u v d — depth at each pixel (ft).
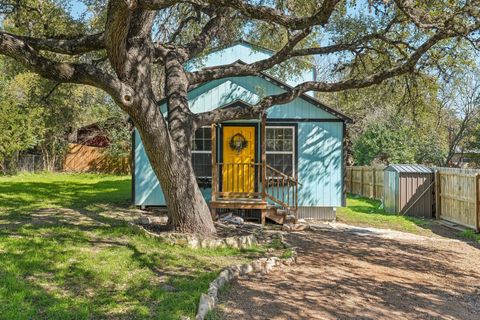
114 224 29.91
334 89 29.30
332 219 39.96
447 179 41.27
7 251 20.20
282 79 42.96
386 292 18.39
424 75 32.96
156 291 15.84
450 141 88.94
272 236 29.14
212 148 35.63
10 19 30.04
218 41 41.16
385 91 40.75
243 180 39.37
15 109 69.97
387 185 48.29
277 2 29.27
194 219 26.27
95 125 97.86
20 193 48.16
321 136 40.01
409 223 39.29
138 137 40.14
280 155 40.04
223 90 40.04
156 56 30.32
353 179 69.82
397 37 32.63
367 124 81.35
